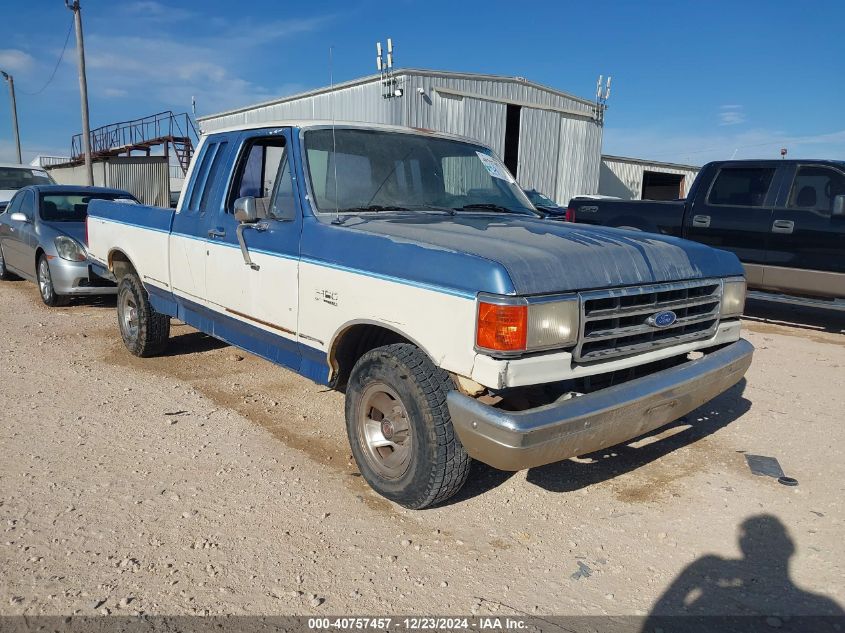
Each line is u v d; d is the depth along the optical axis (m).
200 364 6.28
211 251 4.85
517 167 21.58
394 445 3.58
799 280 8.37
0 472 3.91
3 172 14.77
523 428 2.89
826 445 4.63
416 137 4.78
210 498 3.68
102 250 6.68
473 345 2.98
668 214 9.60
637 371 3.78
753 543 3.37
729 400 5.57
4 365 6.11
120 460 4.13
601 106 23.48
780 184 8.54
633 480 4.05
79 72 21.36
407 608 2.81
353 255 3.62
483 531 3.43
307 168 4.12
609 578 3.06
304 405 5.21
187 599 2.82
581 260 3.19
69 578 2.93
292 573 3.02
